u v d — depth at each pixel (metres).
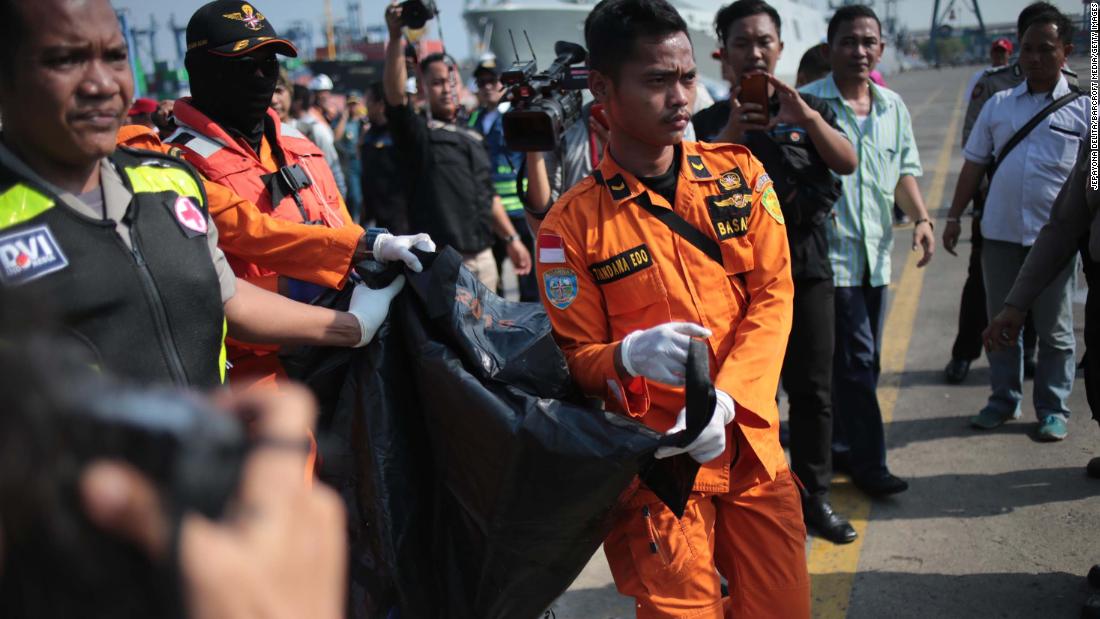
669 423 2.26
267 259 2.32
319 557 0.77
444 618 2.19
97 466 0.64
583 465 1.93
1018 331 3.32
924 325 6.59
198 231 1.81
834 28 4.20
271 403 0.81
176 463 0.68
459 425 2.06
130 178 1.75
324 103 11.06
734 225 2.25
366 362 2.16
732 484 2.25
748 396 2.13
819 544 3.72
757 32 3.68
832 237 4.00
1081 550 3.52
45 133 1.61
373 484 2.13
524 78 3.23
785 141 3.44
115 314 1.63
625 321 2.27
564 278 2.27
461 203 5.75
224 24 2.55
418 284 2.13
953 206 4.72
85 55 1.61
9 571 0.63
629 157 2.28
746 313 2.30
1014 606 3.21
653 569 2.17
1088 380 3.18
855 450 4.07
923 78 48.47
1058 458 4.29
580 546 2.05
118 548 0.64
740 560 2.31
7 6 1.56
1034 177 4.23
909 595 3.34
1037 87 4.27
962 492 4.06
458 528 2.16
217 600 0.68
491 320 2.14
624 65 2.17
